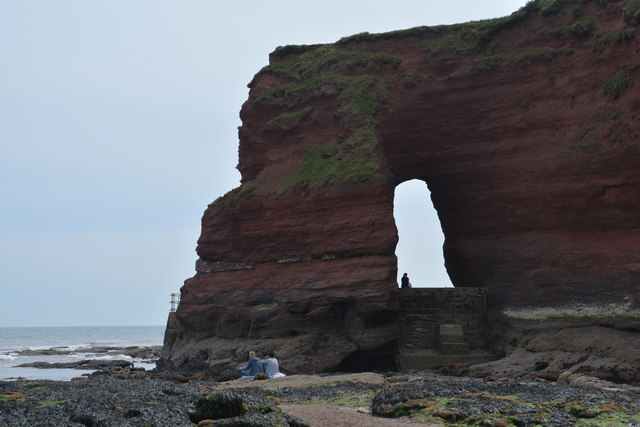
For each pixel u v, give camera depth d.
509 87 46.97
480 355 41.25
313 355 41.88
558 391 22.30
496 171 46.34
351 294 41.53
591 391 22.34
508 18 48.59
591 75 42.78
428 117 49.59
